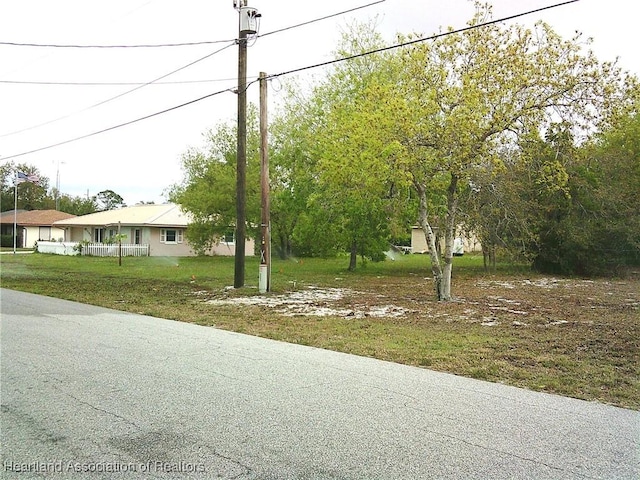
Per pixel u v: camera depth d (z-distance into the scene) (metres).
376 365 7.61
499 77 13.70
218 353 8.23
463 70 14.27
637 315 12.93
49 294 16.41
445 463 4.27
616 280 23.38
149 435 4.80
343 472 4.09
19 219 60.03
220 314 12.72
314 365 7.54
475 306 14.51
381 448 4.55
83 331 9.95
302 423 5.13
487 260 33.19
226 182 35.16
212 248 42.88
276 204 30.31
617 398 6.15
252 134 34.44
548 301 15.77
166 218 42.06
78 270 26.41
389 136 14.24
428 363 7.81
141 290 17.89
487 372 7.27
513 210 21.98
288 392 6.14
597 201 24.27
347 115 20.70
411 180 14.57
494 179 16.42
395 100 13.92
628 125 22.47
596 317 12.59
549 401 5.98
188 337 9.55
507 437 4.84
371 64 24.61
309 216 26.11
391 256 40.59
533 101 13.89
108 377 6.68
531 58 13.77
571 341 9.55
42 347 8.44
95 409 5.47
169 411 5.43
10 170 80.12
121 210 48.62
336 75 25.42
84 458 4.31
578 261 25.22
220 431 4.90
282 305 14.52
